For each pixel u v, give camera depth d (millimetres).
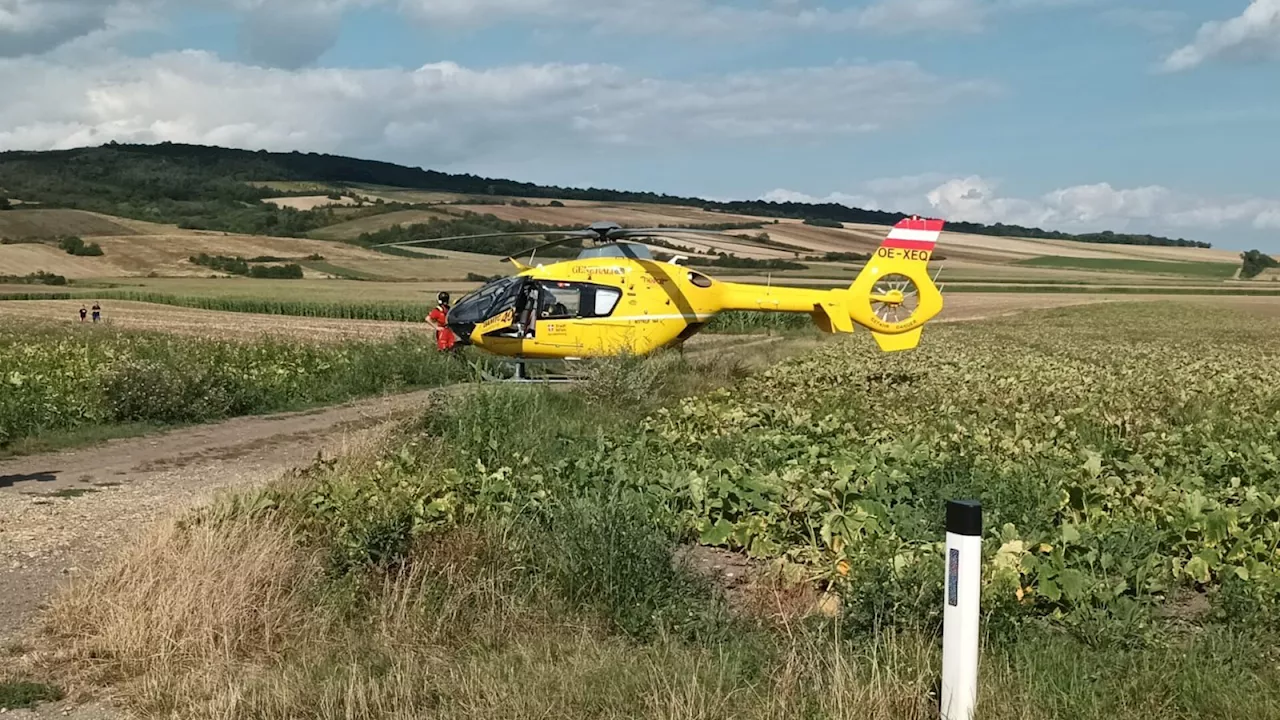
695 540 7645
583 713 4691
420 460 9398
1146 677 4773
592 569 6086
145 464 11578
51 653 5590
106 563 6812
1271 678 4820
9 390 15305
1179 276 105000
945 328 42500
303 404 17359
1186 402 15047
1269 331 40656
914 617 5312
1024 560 5797
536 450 10141
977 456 9891
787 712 4555
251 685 5008
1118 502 7703
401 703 4828
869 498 7570
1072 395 15992
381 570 6336
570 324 18016
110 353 22094
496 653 5387
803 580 6297
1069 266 110500
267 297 71000
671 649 5281
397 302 64875
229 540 6324
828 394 15266
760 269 70375
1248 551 6629
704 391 16453
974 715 4336
